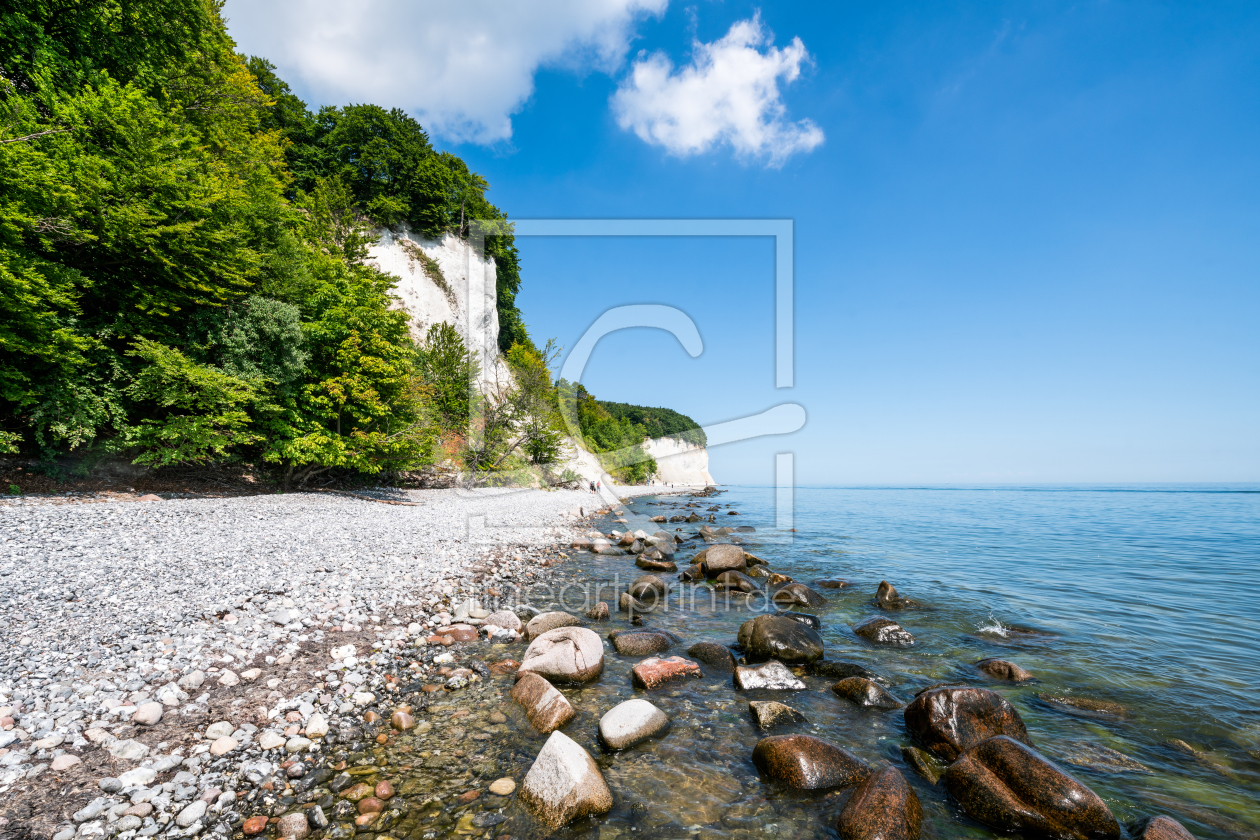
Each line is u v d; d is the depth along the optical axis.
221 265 17.41
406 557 12.30
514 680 6.54
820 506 46.50
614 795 4.32
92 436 14.44
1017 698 6.45
